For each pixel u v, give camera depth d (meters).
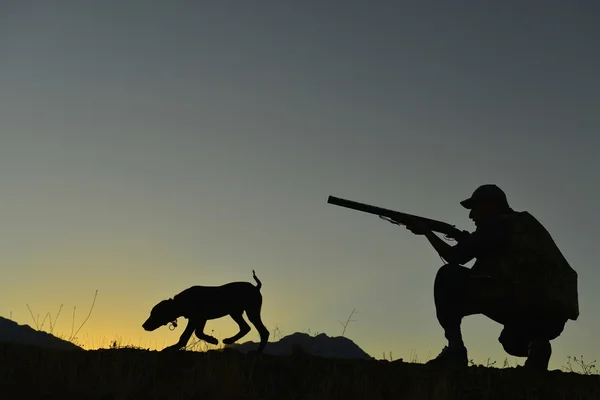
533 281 9.73
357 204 11.16
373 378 9.30
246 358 9.80
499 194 10.61
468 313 10.20
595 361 10.35
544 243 10.02
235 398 8.47
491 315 10.21
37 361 9.20
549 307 9.77
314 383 9.09
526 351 10.44
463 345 10.12
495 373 9.61
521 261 9.80
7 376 8.69
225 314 12.40
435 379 9.23
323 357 10.23
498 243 9.98
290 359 9.90
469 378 9.40
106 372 8.90
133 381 8.62
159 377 8.98
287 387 8.98
